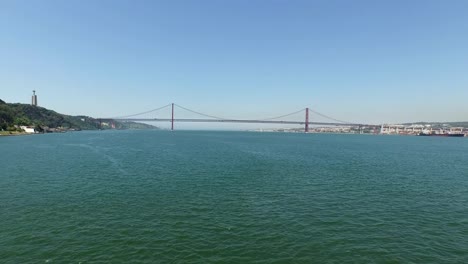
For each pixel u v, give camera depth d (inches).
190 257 581.3
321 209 895.7
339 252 611.8
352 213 861.2
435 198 1048.8
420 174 1595.7
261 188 1178.0
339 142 5216.5
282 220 792.3
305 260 577.6
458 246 647.8
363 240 670.5
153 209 879.1
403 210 897.5
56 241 644.1
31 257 573.6
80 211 850.8
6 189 1122.0
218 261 568.1
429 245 650.8
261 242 652.1
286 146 3870.6
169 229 719.1
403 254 607.8
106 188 1158.3
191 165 1854.1
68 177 1391.5
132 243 638.5
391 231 725.9
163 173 1533.0
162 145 3809.1
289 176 1464.1
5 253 588.1
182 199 996.6
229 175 1481.3
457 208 925.8
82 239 655.8
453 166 1955.0
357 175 1523.1
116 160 2091.5
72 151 2758.4
